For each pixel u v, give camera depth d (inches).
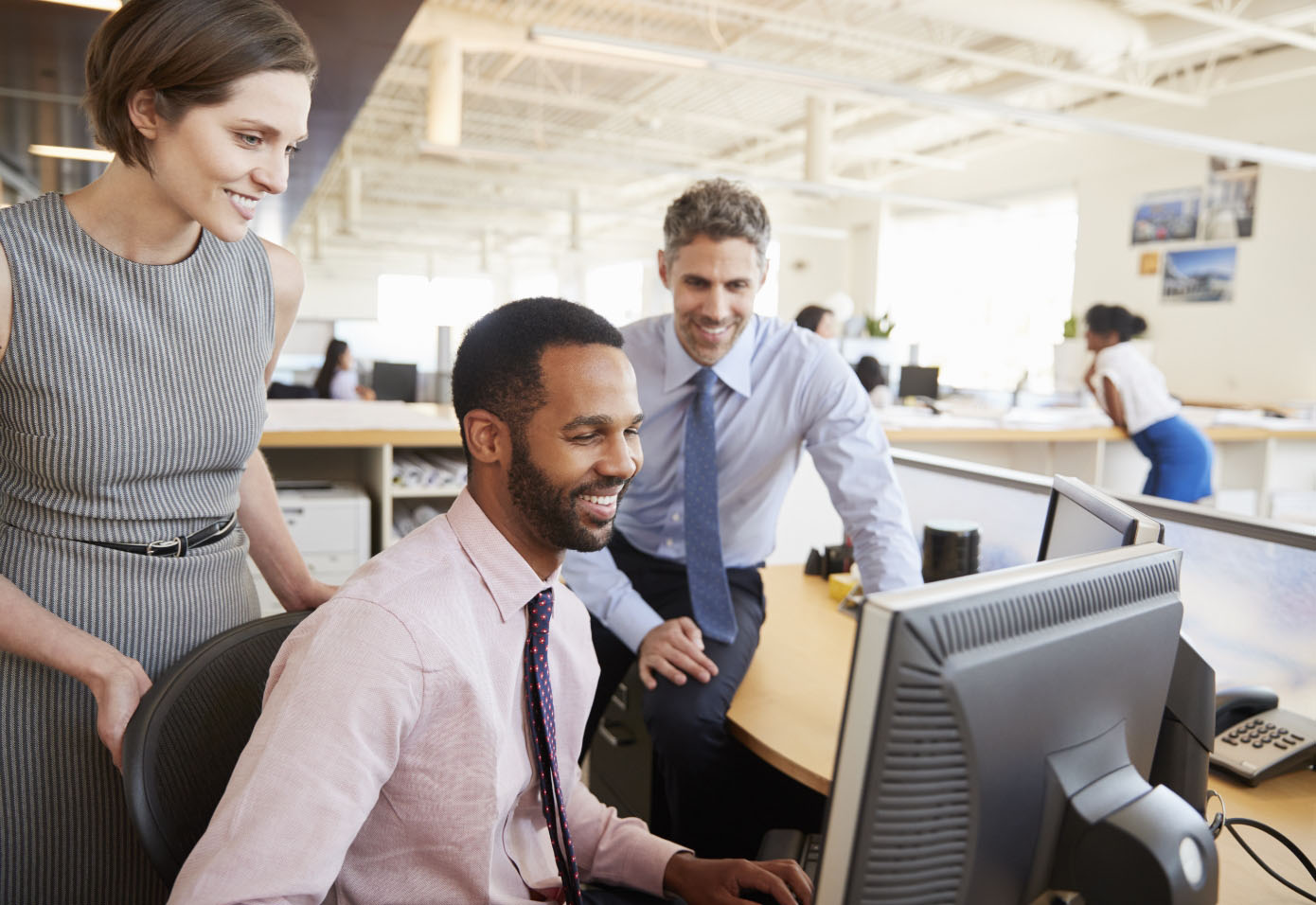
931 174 468.4
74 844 41.6
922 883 24.6
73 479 39.5
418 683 30.7
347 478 125.7
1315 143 301.9
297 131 36.9
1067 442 171.9
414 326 226.7
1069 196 399.2
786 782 62.1
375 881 33.0
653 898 41.8
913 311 491.2
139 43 33.6
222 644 39.4
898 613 23.4
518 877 36.4
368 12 146.2
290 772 28.8
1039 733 26.5
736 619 60.9
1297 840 42.0
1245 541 48.9
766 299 579.8
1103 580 28.9
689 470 62.2
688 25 311.3
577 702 40.7
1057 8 260.7
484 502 34.5
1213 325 335.3
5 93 190.9
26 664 39.6
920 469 73.5
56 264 37.7
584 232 733.3
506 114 450.0
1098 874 27.3
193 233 41.0
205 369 41.9
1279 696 48.6
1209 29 263.7
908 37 310.0
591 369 32.6
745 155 479.2
